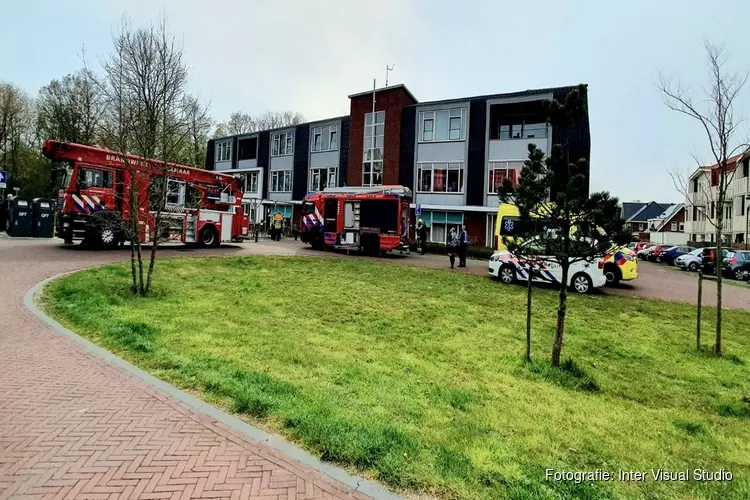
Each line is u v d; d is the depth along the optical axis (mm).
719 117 7750
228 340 6605
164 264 13344
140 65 12648
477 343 7566
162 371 5082
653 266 32312
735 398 5809
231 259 15438
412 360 6383
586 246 6188
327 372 5516
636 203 89062
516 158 26656
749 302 13695
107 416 3918
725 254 22719
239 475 3107
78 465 3148
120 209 15234
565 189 6227
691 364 7219
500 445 3832
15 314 7145
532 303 11297
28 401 4160
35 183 38781
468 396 5062
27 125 41750
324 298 10336
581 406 5102
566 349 7602
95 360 5328
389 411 4402
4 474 3004
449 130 28844
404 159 30359
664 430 4656
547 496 3035
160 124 12367
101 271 11156
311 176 36875
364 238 21016
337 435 3635
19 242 17734
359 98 32562
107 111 31938
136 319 7230
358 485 3053
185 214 18375
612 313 10750
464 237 18172
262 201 35469
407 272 15320
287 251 20328
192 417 3963
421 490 3029
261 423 3928
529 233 6465
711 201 13375
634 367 6945
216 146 45750
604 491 3215
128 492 2861
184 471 3125
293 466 3252
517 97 26359
